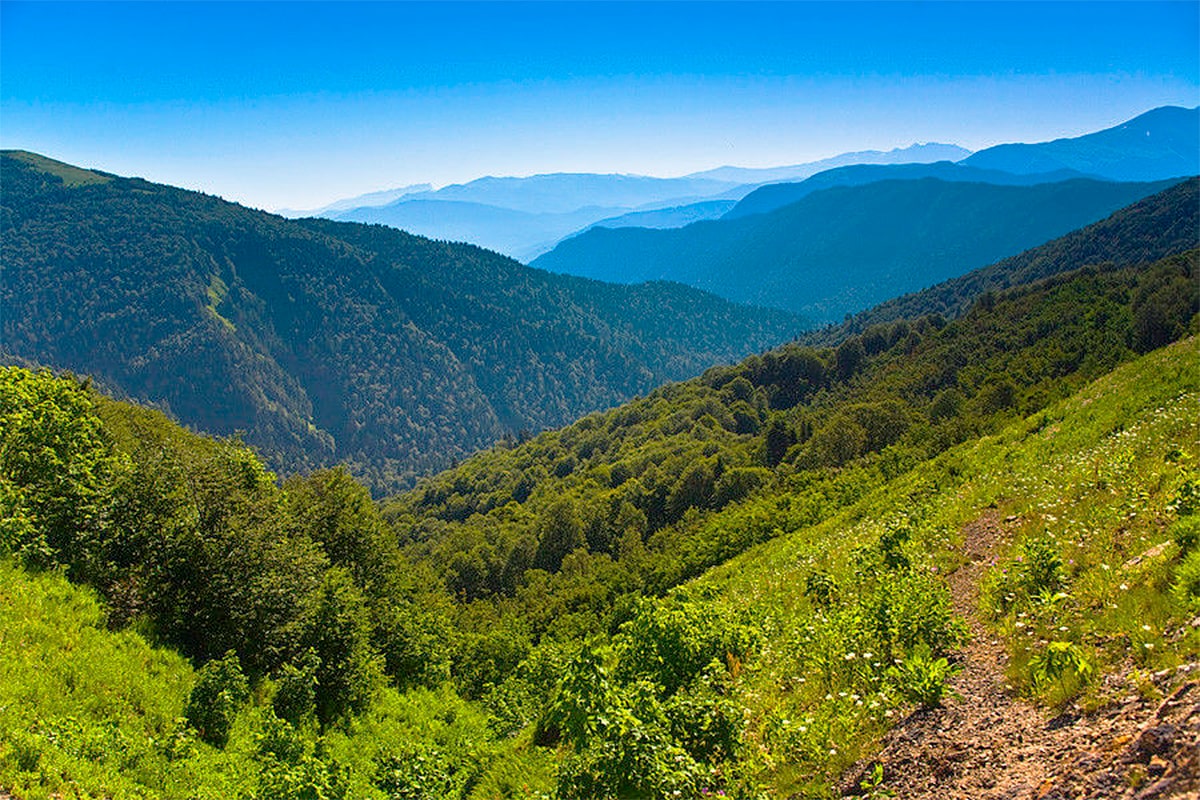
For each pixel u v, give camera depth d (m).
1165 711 4.95
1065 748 5.54
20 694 12.16
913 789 6.10
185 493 19.69
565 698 8.42
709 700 8.35
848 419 86.69
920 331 150.25
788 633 12.05
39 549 16.38
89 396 25.50
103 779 11.02
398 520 146.00
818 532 29.89
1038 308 115.56
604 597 61.50
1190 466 11.67
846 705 8.08
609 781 6.62
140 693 14.51
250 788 12.38
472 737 23.08
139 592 18.00
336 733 19.42
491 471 169.88
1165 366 25.53
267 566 20.25
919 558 13.80
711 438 126.56
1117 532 10.25
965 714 6.98
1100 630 7.17
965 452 30.83
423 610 39.50
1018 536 12.97
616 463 129.62
